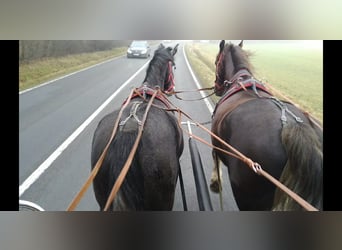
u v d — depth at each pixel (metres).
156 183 1.49
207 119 4.00
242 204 1.72
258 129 1.55
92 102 4.84
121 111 1.69
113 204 1.42
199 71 6.57
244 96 2.00
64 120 4.00
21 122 3.91
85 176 2.71
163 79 2.46
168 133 1.65
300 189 1.38
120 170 1.41
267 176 1.32
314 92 2.80
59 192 2.46
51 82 6.00
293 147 1.38
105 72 7.16
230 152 1.77
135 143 1.39
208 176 2.73
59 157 3.05
